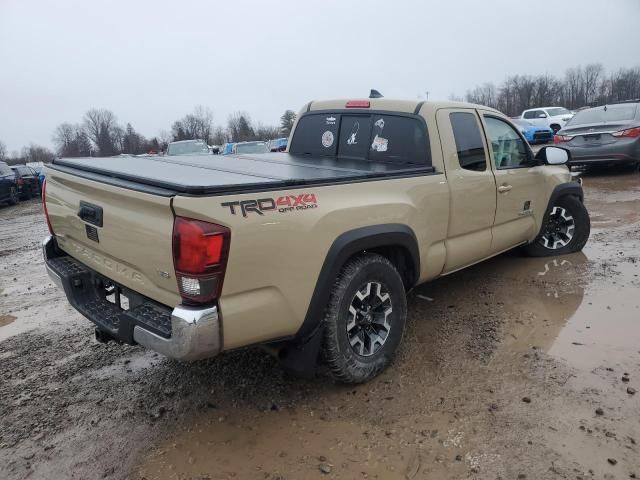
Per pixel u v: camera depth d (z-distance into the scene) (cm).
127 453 285
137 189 272
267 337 289
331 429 298
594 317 427
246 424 306
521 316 437
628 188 1046
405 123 413
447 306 468
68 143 10438
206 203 252
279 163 412
